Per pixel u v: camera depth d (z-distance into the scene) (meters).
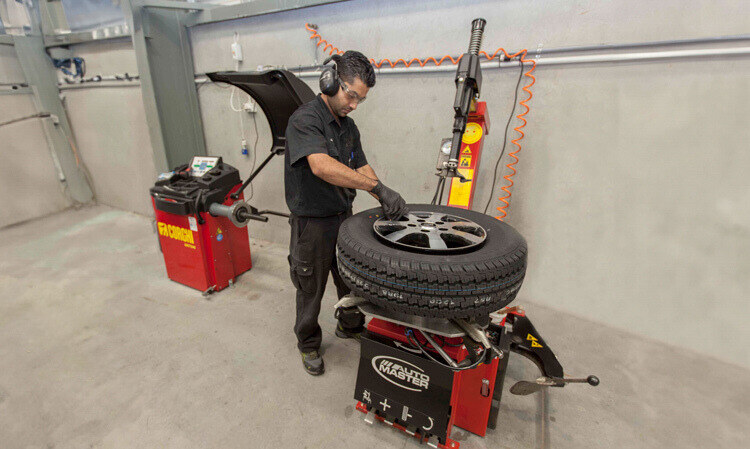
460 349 1.09
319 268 1.48
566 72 1.73
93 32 2.97
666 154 1.65
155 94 2.55
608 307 1.97
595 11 1.59
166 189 2.12
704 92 1.51
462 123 1.18
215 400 1.48
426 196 2.26
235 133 2.86
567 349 1.81
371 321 1.24
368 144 2.35
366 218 1.19
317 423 1.39
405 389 1.15
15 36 3.20
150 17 2.44
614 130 1.71
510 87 1.86
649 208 1.75
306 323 1.53
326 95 1.25
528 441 1.33
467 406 1.31
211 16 2.48
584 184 1.85
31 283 2.38
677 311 1.81
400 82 2.11
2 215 3.32
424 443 1.30
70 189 3.81
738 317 1.68
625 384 1.60
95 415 1.41
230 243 2.35
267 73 1.55
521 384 1.22
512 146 1.95
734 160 1.53
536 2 1.68
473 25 1.17
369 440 1.32
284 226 2.96
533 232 2.06
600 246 1.91
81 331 1.90
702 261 1.70
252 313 2.08
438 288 0.84
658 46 1.53
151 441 1.30
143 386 1.55
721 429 1.38
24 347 1.78
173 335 1.88
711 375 1.65
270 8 2.21
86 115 3.55
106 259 2.75
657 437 1.35
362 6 2.06
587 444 1.32
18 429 1.35
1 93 3.19
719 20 1.42
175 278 2.40
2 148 3.26
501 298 0.90
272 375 1.62
